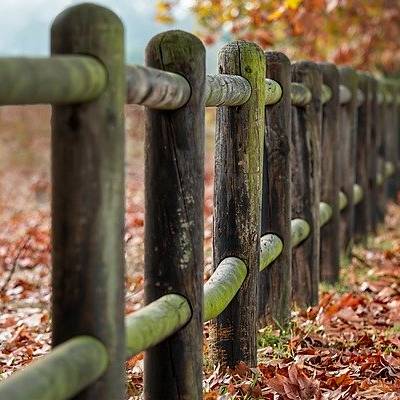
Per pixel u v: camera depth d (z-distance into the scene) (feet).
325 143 34.37
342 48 62.23
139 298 31.19
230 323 22.45
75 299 14.03
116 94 14.01
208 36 56.80
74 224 13.89
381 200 49.60
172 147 17.44
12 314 30.27
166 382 18.01
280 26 58.34
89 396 14.23
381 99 49.37
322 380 21.79
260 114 22.48
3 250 41.06
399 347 24.75
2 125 96.94
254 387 20.65
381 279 34.99
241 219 22.34
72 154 13.82
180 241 17.60
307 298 30.04
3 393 11.66
